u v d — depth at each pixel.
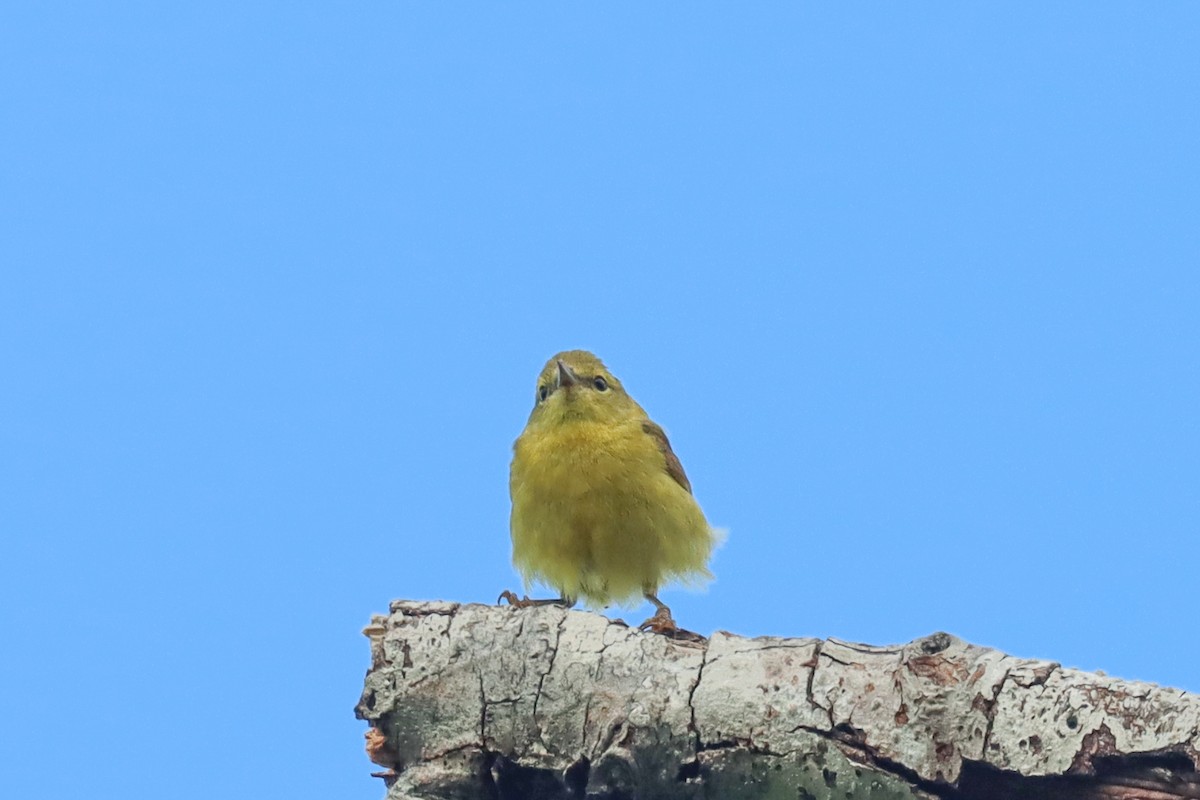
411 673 12.04
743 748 11.11
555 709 11.62
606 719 11.41
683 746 11.20
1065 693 10.32
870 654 11.20
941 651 10.87
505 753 11.73
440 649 12.06
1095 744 10.09
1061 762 10.17
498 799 11.87
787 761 11.01
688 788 11.20
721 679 11.34
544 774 11.76
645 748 11.21
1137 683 10.21
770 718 11.09
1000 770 10.41
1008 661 10.65
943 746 10.62
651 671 11.54
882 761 10.77
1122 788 10.05
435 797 11.77
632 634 11.86
